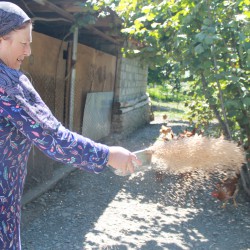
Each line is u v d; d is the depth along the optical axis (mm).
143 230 4711
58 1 5812
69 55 7449
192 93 6074
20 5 5645
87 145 1688
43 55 6461
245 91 5078
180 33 5145
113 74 10953
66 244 4285
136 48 8336
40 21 7012
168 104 24375
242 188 6027
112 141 10266
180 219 5078
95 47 10406
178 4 5129
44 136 1617
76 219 4984
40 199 5605
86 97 8609
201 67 4816
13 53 1709
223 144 2334
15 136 1659
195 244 4375
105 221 4953
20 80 1651
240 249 4277
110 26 7270
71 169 7121
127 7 5922
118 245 4293
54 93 7027
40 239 4371
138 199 5781
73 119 7984
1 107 1588
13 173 1713
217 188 5336
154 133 12703
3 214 1719
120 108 11180
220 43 4953
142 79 15094
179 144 2273
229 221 5043
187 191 5824
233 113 5137
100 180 6684
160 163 2238
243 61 5281
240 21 4746
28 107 1609
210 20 4676
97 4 6008
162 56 6871
